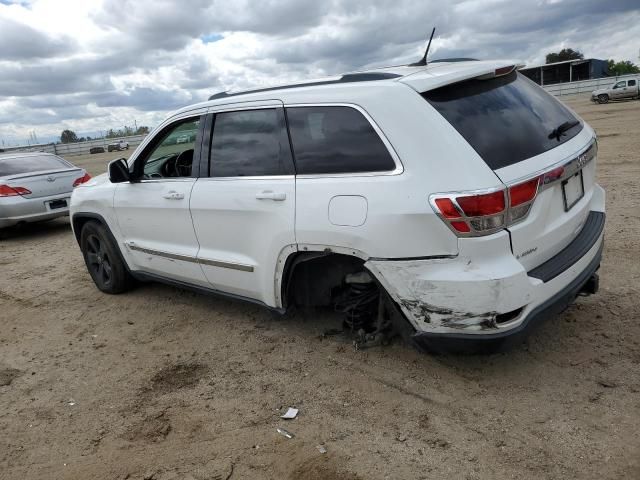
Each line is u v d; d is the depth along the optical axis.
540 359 3.58
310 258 3.58
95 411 3.54
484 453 2.79
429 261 3.01
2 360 4.41
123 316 5.12
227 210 3.99
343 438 3.02
